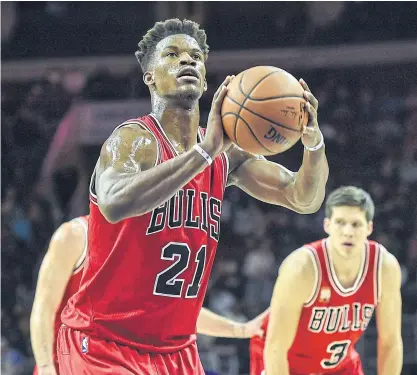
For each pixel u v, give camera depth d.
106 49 15.50
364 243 5.36
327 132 14.10
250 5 15.34
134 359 3.71
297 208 3.93
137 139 3.53
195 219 3.71
